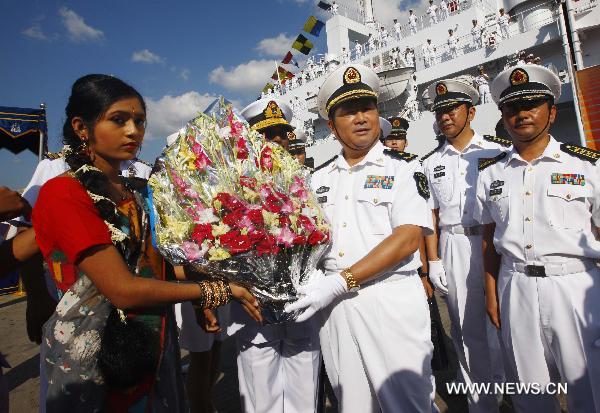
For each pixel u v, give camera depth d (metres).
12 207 1.55
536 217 2.29
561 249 2.19
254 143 2.18
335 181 2.41
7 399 1.72
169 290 1.48
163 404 1.61
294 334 2.37
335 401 3.44
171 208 1.79
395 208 2.06
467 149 3.52
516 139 2.42
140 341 1.48
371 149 2.29
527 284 2.30
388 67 17.23
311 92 21.77
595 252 2.16
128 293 1.36
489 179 2.65
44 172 2.97
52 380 1.45
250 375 2.42
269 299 1.79
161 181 1.84
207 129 2.07
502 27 16.38
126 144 1.54
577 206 2.20
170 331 1.71
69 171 1.52
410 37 20.16
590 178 2.19
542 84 2.36
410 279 2.14
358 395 2.09
